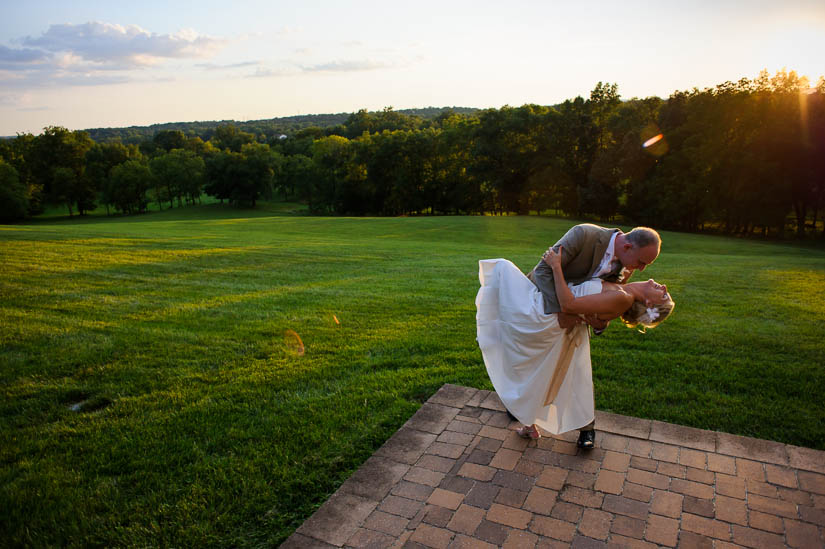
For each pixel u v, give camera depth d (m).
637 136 46.88
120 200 85.00
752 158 39.44
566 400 3.45
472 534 2.75
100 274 10.65
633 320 3.25
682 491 3.09
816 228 45.25
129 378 5.05
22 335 6.30
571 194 57.88
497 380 3.54
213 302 8.30
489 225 37.16
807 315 7.41
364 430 3.94
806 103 38.91
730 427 3.88
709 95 43.88
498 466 3.38
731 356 5.48
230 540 2.78
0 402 4.53
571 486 3.16
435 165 71.88
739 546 2.64
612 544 2.67
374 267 13.11
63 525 2.91
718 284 10.45
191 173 93.38
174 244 17.17
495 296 3.56
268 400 4.53
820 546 2.63
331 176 82.88
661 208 45.34
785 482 3.14
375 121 147.12
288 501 3.11
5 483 3.32
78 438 3.90
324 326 6.85
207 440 3.84
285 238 24.05
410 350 5.83
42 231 20.52
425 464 3.42
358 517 2.90
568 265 3.27
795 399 4.34
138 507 3.06
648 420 3.93
